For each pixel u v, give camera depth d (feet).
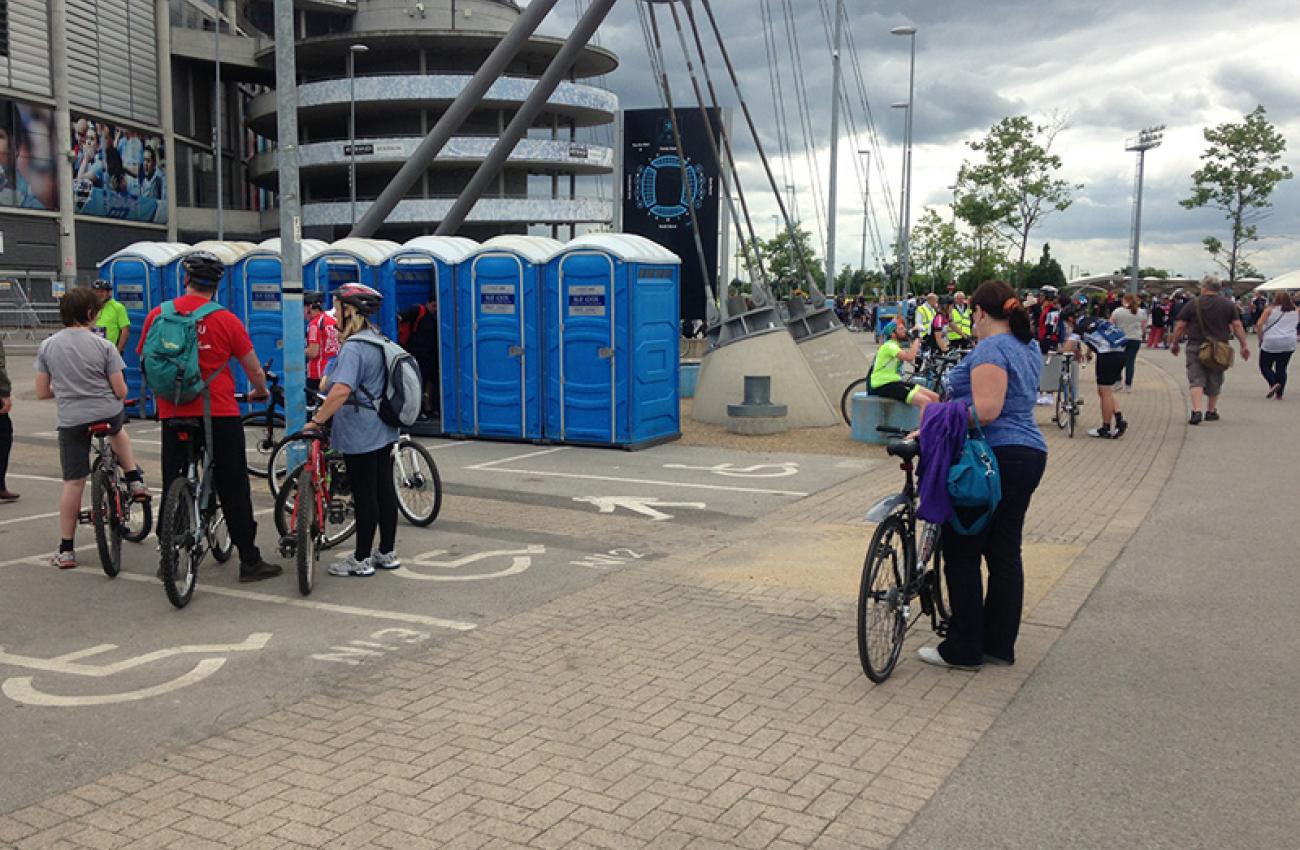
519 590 20.79
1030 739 13.44
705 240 73.36
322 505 21.72
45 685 15.60
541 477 33.99
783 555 23.59
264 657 16.84
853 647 17.21
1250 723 13.89
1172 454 36.81
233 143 219.00
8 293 129.70
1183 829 11.09
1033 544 23.95
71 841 10.94
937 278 192.34
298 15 205.05
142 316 47.91
